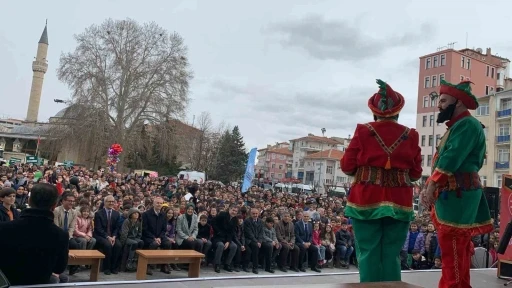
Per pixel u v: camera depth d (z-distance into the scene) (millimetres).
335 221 13789
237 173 61375
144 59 44438
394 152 3174
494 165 41375
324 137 100688
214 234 11523
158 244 10383
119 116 42781
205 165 60750
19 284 3477
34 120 91000
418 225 12367
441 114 3168
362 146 3234
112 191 14484
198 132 59281
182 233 10945
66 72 41812
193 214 11266
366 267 3105
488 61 55344
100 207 11430
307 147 97250
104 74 42812
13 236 3510
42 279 3570
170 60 45000
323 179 80750
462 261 2998
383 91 3330
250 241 11680
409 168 3244
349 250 13406
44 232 3623
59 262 3725
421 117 53344
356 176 3285
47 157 48531
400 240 3188
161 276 9953
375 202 3150
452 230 2986
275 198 19641
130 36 44281
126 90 43344
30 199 3717
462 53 52594
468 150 2932
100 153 41094
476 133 2977
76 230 9430
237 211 11750
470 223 2988
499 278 4625
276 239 12109
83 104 40812
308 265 12680
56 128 40938
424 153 51781
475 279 4469
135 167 48562
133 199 12766
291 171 100750
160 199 10812
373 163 3184
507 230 4020
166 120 43781
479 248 9586
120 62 43250
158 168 49406
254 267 11586
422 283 4117
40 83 92875
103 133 41156
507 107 41156
